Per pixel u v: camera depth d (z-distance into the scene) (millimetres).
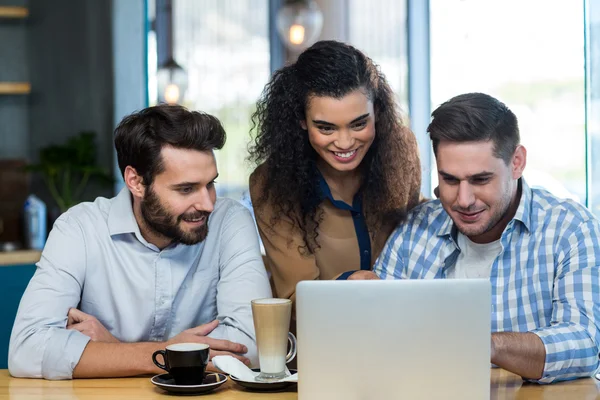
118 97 5145
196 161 1792
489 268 1979
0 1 5289
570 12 3947
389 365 1418
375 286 1415
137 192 1867
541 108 4148
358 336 1419
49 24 5301
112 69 5133
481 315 1419
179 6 6367
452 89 5066
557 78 4047
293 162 2137
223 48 6402
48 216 5121
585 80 3297
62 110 5281
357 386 1424
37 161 5301
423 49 5430
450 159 1787
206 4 6383
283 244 2180
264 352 1620
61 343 1748
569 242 1852
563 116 3979
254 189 2242
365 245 2221
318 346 1428
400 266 2098
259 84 6426
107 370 1723
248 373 1671
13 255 4176
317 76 1986
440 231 2045
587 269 1788
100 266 1988
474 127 1760
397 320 1414
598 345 1703
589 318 1719
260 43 6426
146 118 1812
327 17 6012
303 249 2166
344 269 2232
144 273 1994
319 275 2217
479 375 1422
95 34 5195
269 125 2168
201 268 2051
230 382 1692
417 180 2248
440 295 1412
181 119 1795
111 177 5145
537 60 4203
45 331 1792
